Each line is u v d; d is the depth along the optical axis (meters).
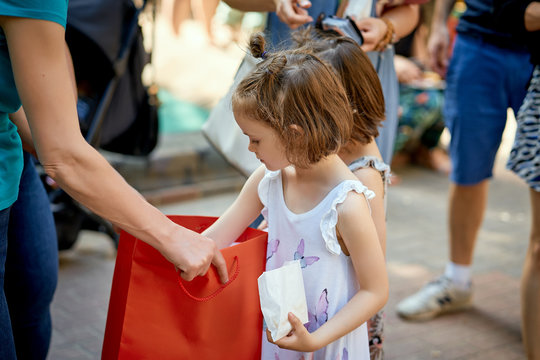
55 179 1.43
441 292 3.35
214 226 1.81
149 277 1.58
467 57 3.05
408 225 4.67
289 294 1.45
